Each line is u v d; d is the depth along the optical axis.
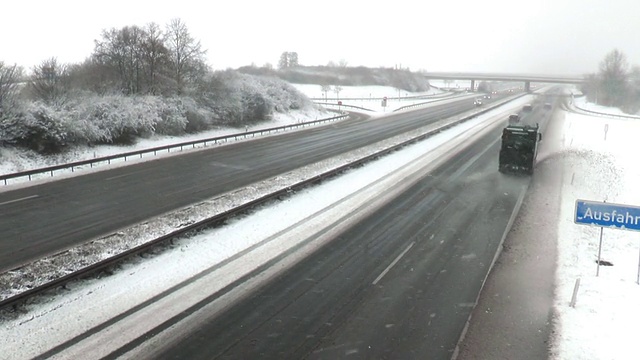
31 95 32.47
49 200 19.70
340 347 9.48
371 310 11.00
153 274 12.77
